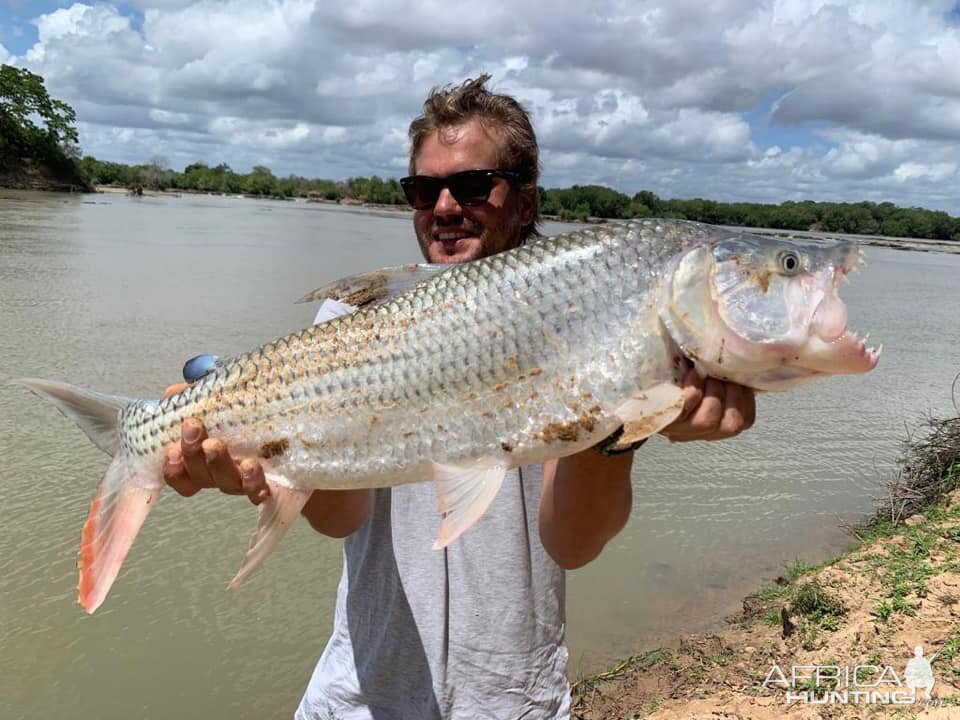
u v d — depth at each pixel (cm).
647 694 160
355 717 84
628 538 236
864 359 69
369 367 77
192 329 426
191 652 171
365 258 889
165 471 80
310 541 223
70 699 155
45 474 234
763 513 255
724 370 70
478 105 94
